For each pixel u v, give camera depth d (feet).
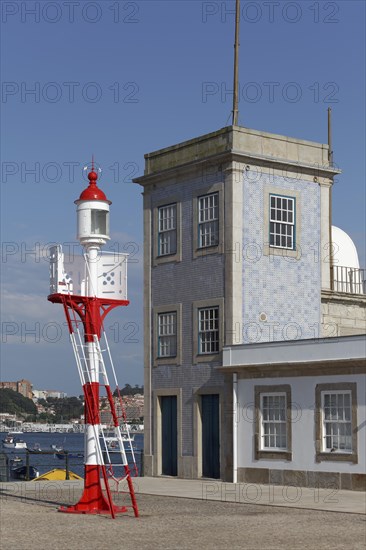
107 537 69.10
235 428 124.67
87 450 87.97
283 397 119.55
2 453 139.74
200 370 131.75
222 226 129.80
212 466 129.59
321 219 137.90
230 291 127.75
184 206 136.67
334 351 112.78
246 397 123.95
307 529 74.13
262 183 131.75
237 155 128.77
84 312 88.02
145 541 67.00
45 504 94.63
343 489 110.42
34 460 429.38
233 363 125.49
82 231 88.28
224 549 63.00
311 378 115.44
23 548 63.16
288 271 133.39
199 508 91.25
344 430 111.86
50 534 70.69
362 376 109.40
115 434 87.97
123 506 90.74
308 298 135.23
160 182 141.18
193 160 134.41
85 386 87.56
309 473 114.62
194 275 134.10
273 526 76.13
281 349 119.24
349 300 140.26
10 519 80.69
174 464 135.85
